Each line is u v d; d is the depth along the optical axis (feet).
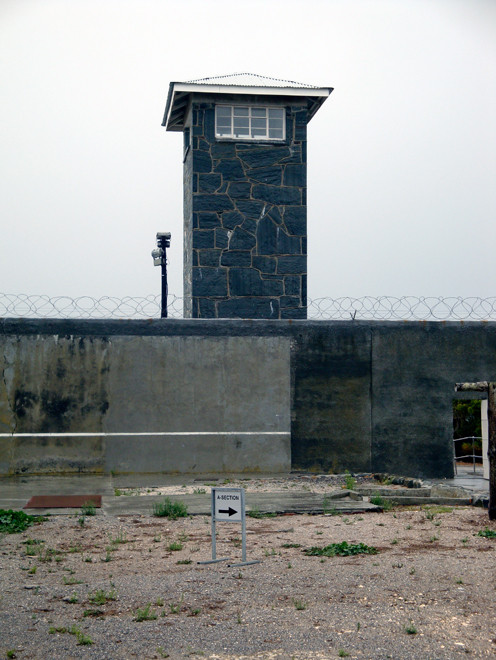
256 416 58.85
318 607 21.94
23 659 18.15
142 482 53.72
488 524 35.40
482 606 21.95
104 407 57.31
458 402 88.89
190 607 22.04
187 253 68.74
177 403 58.13
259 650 18.62
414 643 19.01
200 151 65.72
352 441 59.62
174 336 58.54
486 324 61.36
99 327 57.72
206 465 58.03
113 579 25.34
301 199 66.74
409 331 60.70
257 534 33.32
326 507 39.99
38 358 56.90
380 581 24.59
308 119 70.03
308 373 59.67
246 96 66.23
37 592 23.73
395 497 43.16
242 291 65.31
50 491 48.49
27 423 56.39
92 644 19.04
